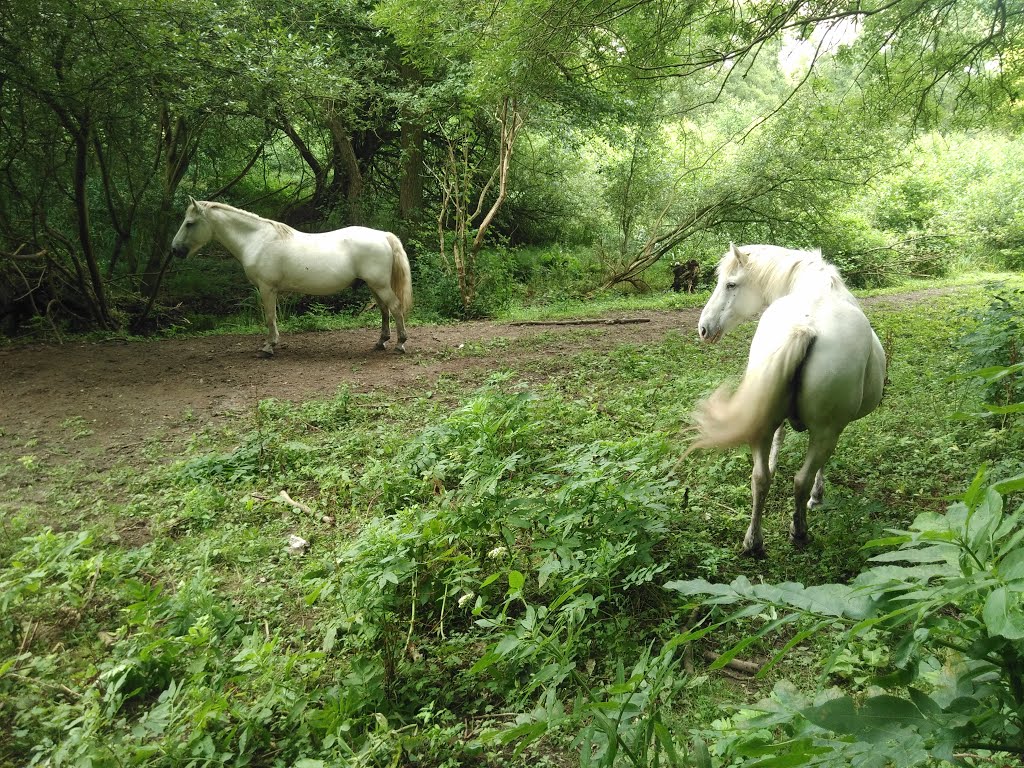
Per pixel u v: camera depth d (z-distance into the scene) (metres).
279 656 2.99
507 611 3.38
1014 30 9.21
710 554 3.68
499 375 6.11
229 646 3.22
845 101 12.02
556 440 5.45
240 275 15.85
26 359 9.23
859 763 1.22
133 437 6.30
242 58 9.99
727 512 4.38
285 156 21.56
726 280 4.61
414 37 9.99
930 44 9.61
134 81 10.12
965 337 6.15
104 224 14.34
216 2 10.36
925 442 5.30
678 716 2.60
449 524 3.49
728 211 17.78
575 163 21.94
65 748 2.54
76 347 10.16
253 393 7.56
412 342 10.44
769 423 3.54
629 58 8.27
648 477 3.79
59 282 12.36
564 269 18.11
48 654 3.26
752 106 21.89
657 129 18.38
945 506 4.30
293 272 8.92
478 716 2.80
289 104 11.36
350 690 2.75
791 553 3.87
